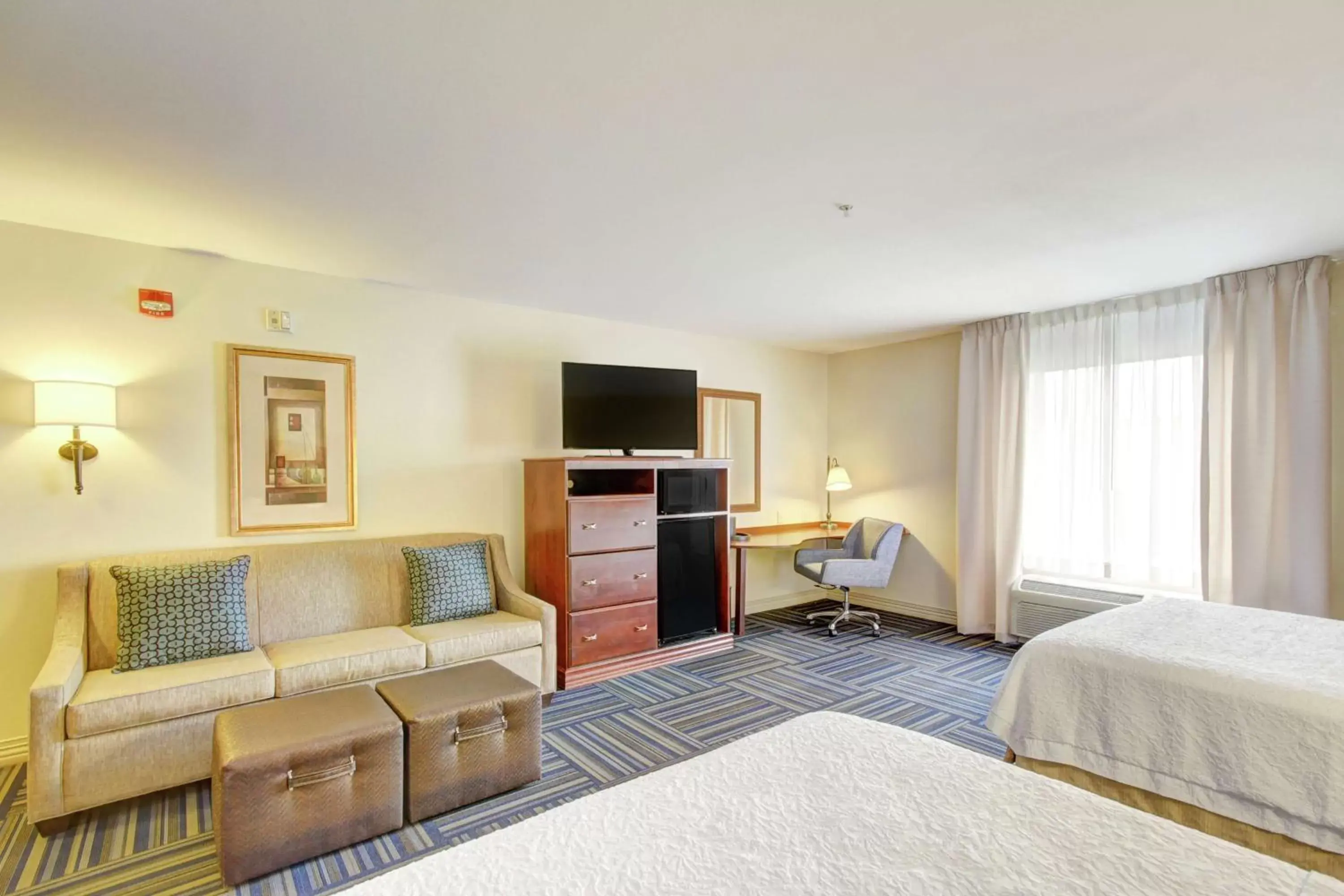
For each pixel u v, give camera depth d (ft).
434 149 7.17
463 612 11.83
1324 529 10.91
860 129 6.77
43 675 7.80
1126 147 7.10
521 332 14.43
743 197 8.51
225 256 10.87
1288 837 6.14
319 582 11.08
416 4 4.83
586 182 8.05
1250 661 7.17
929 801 3.84
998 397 15.69
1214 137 6.87
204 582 9.49
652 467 14.02
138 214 8.98
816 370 20.45
